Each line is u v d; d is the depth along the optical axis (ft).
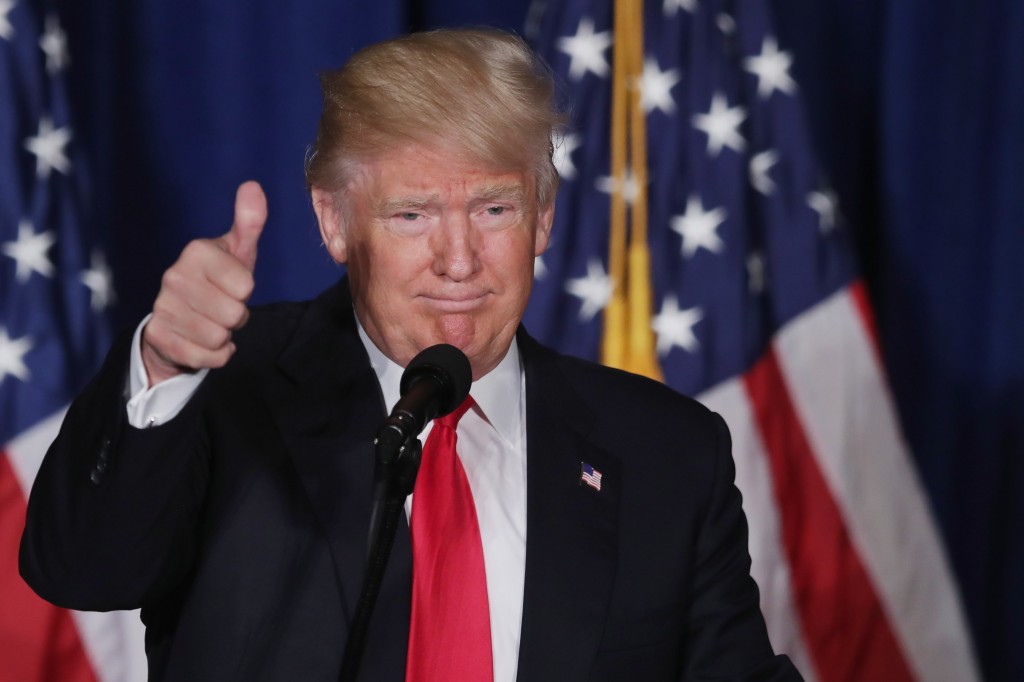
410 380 12.77
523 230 15.14
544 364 17.67
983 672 38.09
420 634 14.92
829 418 34.58
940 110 37.27
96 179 33.37
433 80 14.38
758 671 17.03
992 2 37.01
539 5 35.99
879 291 38.09
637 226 34.06
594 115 34.50
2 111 31.48
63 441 13.82
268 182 34.17
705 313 34.22
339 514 15.40
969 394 37.83
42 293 31.32
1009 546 37.86
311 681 14.71
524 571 15.94
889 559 34.68
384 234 14.87
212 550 15.23
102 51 33.47
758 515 34.01
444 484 15.71
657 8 34.94
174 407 13.34
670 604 16.37
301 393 16.25
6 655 30.68
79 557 13.71
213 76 34.01
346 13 33.78
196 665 14.88
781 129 35.14
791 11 37.37
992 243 37.35
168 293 12.25
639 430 17.35
